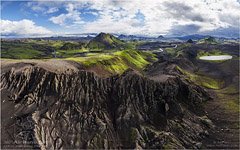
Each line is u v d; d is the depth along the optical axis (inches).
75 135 4456.2
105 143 4439.0
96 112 4901.6
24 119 4507.9
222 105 6560.0
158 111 5280.5
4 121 4549.7
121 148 4473.4
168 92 5684.1
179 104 5580.7
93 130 4576.8
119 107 5088.6
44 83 5142.7
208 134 5078.7
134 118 4931.1
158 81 5954.7
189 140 4788.4
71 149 4269.2
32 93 4980.3
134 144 4495.6
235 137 4977.9
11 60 6491.1
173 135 4810.5
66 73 5408.5
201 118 5580.7
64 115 4697.3
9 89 5167.3
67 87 5142.7
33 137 4220.0
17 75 5344.5
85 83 5295.3
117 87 5398.6
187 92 6254.9
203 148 4623.5
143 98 5305.1
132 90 5349.4
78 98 5044.3
